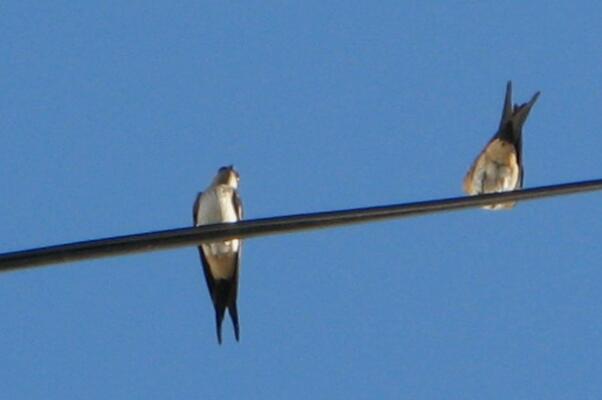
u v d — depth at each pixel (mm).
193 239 11164
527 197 12734
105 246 10719
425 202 12258
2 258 10258
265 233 11531
